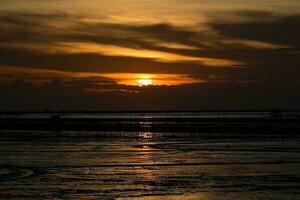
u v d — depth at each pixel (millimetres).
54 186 40750
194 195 36719
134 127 140500
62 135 116000
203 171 49562
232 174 47250
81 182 42875
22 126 152250
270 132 116250
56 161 59500
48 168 52812
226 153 68562
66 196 36406
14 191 38500
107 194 37156
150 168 52344
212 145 83000
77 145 85312
